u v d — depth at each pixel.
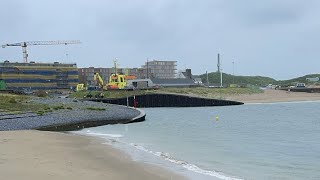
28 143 29.84
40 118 51.22
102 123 57.12
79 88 171.62
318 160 24.61
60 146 29.20
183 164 22.69
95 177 17.70
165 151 28.44
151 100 130.50
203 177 19.08
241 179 18.91
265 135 41.09
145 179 18.12
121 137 38.72
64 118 53.31
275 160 24.73
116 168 20.66
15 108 61.31
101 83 180.75
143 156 25.53
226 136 40.16
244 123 59.69
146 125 56.53
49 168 19.09
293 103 147.12
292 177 19.70
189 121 65.00
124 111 69.81
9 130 41.56
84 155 25.16
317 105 130.38
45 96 105.38
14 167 18.89
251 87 192.50
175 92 149.12
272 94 175.38
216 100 133.62
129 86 173.50
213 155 26.62
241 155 26.78
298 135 41.03
